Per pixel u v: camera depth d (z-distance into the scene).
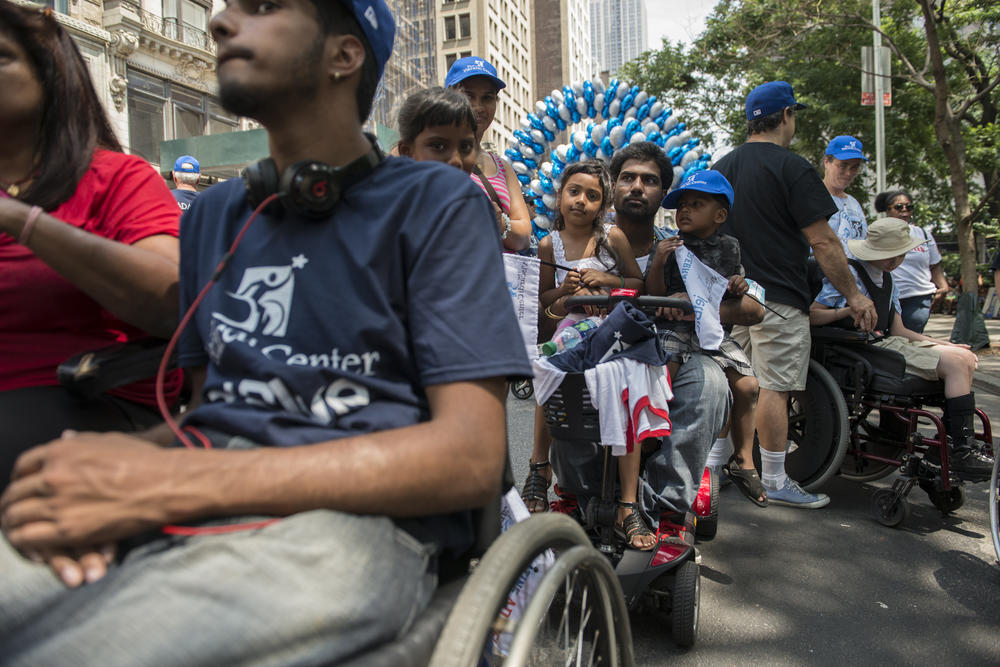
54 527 1.01
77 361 1.43
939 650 2.61
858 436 4.36
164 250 1.54
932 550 3.57
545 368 2.56
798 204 3.92
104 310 1.66
